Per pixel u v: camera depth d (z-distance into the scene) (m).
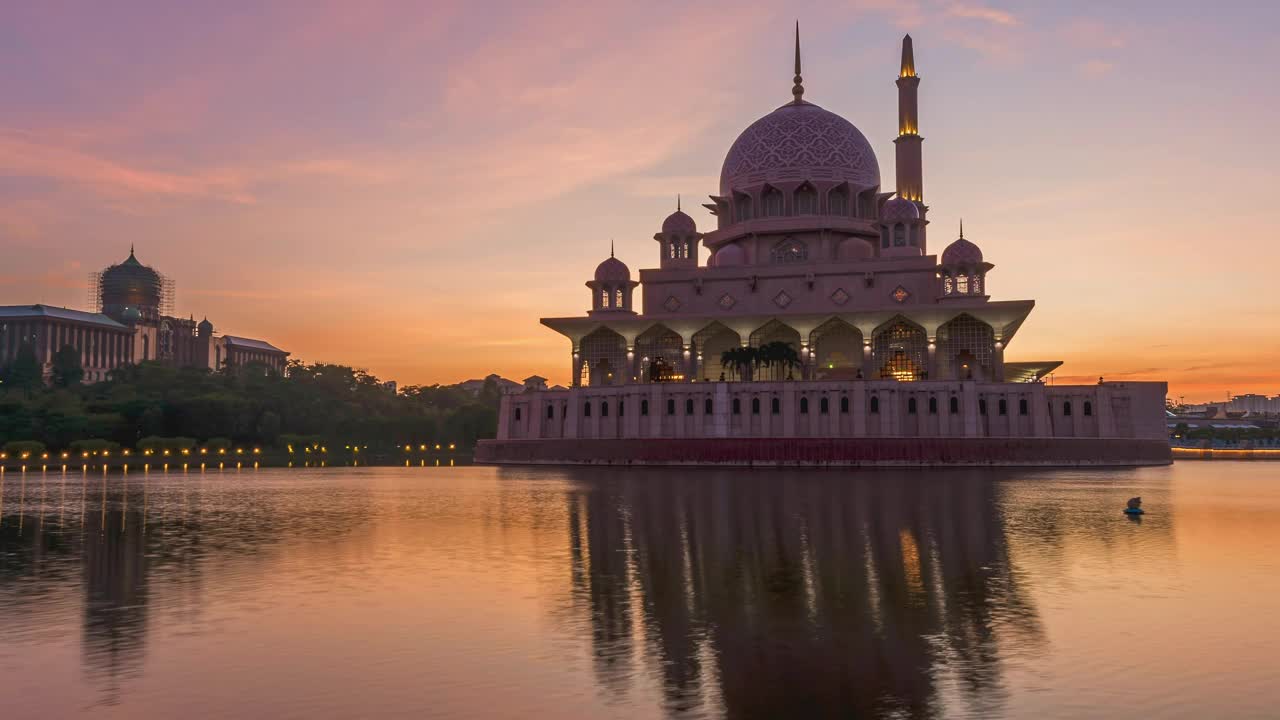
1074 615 25.61
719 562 34.59
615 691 19.00
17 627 24.91
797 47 151.12
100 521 52.56
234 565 35.19
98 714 17.77
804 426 113.44
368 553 38.00
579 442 120.56
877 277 131.25
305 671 20.58
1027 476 90.06
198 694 18.97
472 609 26.75
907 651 21.91
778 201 139.50
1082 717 17.34
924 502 59.16
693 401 116.38
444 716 17.58
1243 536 42.12
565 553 37.28
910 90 143.88
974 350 125.88
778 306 133.38
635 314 138.00
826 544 39.31
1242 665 20.67
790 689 19.05
